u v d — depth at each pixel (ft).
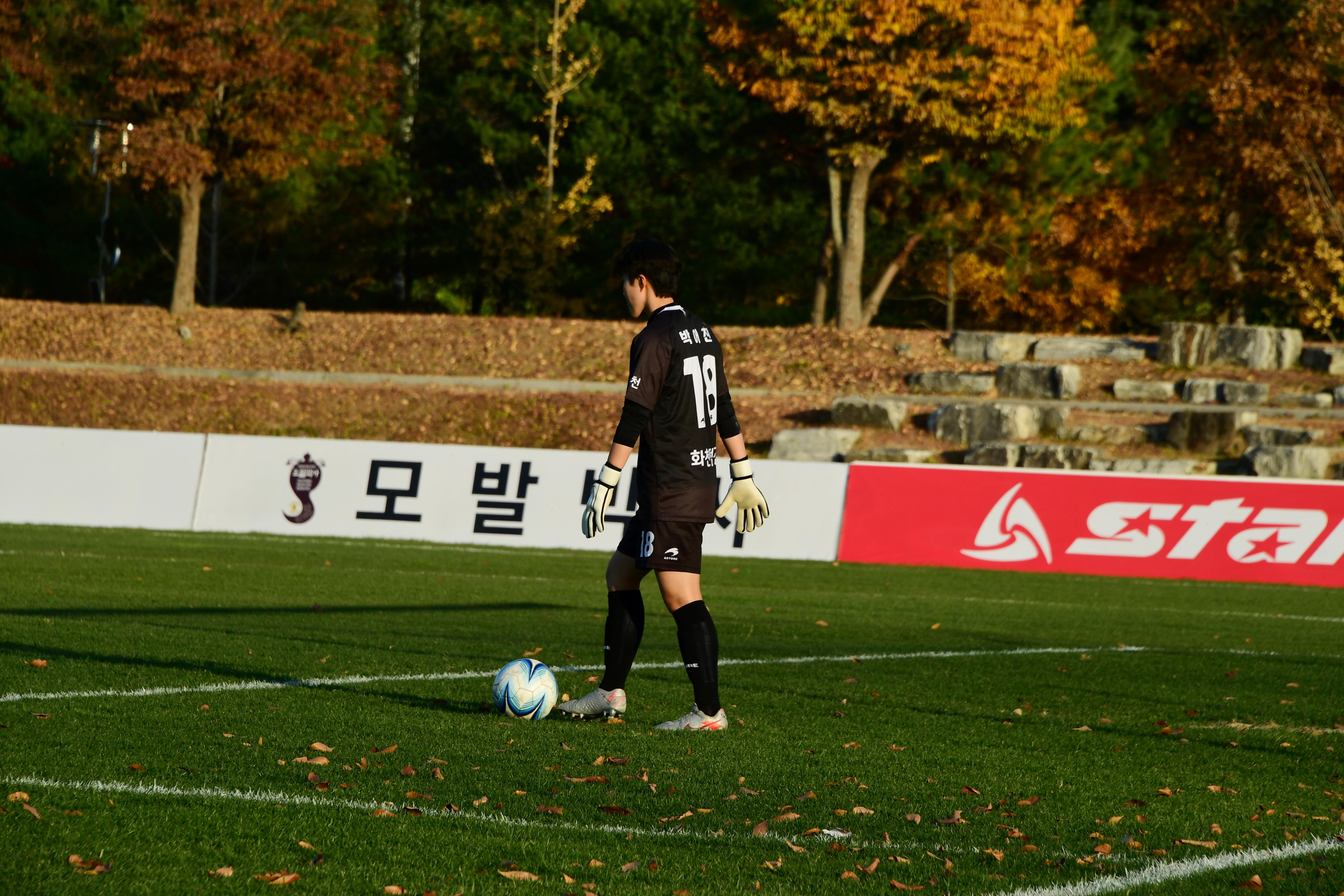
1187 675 93.30
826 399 289.12
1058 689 84.89
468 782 52.80
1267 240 362.94
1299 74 309.63
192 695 70.69
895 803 52.34
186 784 50.78
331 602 122.21
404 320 341.41
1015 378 282.97
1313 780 59.67
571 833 46.06
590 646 99.19
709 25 312.50
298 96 333.62
